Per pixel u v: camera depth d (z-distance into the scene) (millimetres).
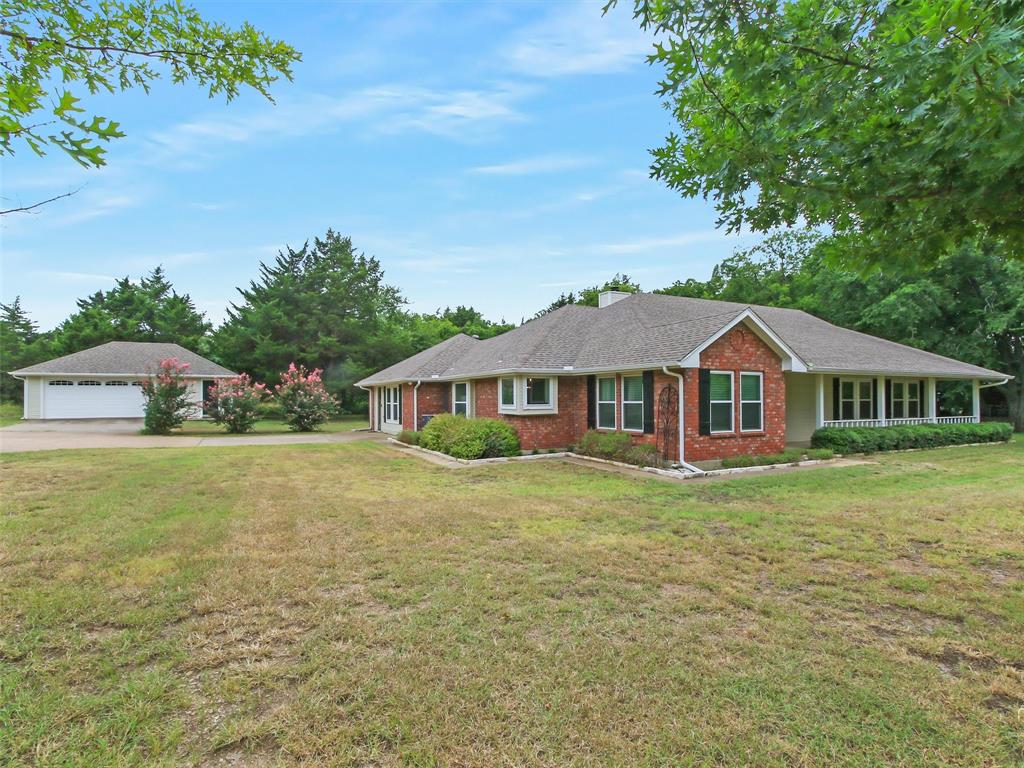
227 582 4777
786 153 3393
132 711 2934
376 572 5074
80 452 14906
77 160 1915
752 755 2635
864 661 3490
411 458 14383
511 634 3842
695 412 12203
